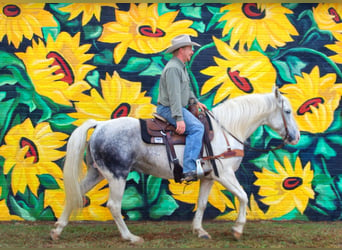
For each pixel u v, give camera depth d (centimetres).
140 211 495
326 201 501
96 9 498
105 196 493
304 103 504
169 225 475
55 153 490
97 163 395
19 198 487
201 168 379
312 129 503
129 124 396
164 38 502
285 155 502
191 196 498
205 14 505
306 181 501
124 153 389
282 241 404
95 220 493
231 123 407
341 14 507
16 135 488
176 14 503
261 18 507
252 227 463
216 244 390
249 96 421
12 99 488
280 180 501
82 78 493
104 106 495
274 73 504
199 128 384
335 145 503
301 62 505
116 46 498
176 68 385
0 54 490
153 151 393
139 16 501
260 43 505
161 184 497
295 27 507
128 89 497
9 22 492
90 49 495
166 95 392
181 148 390
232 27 505
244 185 500
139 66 498
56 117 491
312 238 414
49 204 489
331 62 506
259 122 422
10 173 487
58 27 495
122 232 396
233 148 400
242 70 503
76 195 387
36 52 491
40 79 491
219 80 502
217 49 504
